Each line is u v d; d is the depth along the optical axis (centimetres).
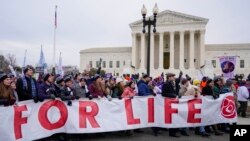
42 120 941
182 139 1117
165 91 1195
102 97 1111
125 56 10594
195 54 9594
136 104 1141
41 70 2764
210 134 1236
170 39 9275
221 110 1248
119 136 1150
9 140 834
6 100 856
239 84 1931
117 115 1097
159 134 1212
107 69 10806
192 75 8638
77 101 1029
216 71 9625
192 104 1196
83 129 1025
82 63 11200
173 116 1170
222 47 9750
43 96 945
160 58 9281
